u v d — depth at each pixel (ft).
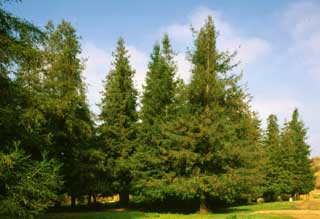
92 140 115.03
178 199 122.72
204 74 100.01
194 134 95.76
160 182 101.86
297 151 205.98
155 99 122.21
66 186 104.01
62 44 104.58
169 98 122.52
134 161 113.91
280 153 198.18
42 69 91.76
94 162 111.65
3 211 43.47
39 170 48.42
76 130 96.78
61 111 81.66
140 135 120.26
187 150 95.66
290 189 193.98
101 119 125.39
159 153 109.70
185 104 100.83
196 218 78.43
